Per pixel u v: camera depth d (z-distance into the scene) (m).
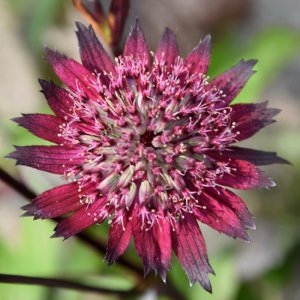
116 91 0.11
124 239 0.10
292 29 0.15
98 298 0.14
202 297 0.14
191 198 0.10
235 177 0.11
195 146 0.11
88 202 0.10
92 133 0.11
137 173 0.10
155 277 0.12
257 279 0.15
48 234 0.14
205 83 0.11
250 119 0.11
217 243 0.15
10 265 0.14
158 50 0.11
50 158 0.10
